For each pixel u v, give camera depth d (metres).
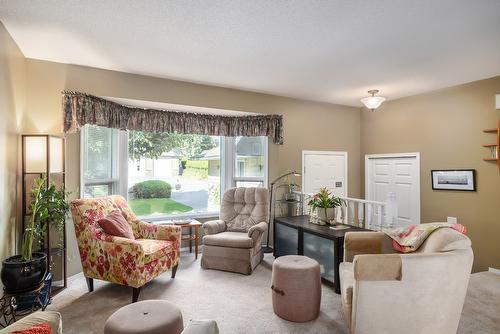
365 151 5.60
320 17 2.33
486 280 3.38
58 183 3.25
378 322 1.81
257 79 3.95
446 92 4.35
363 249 2.60
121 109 3.85
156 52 3.04
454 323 1.88
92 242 2.88
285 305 2.42
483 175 3.94
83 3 2.15
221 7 2.19
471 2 2.10
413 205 4.79
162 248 3.05
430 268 1.80
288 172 4.90
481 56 3.13
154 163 4.49
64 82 3.32
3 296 2.37
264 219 4.05
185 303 2.73
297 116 5.00
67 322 2.38
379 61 3.29
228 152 4.95
